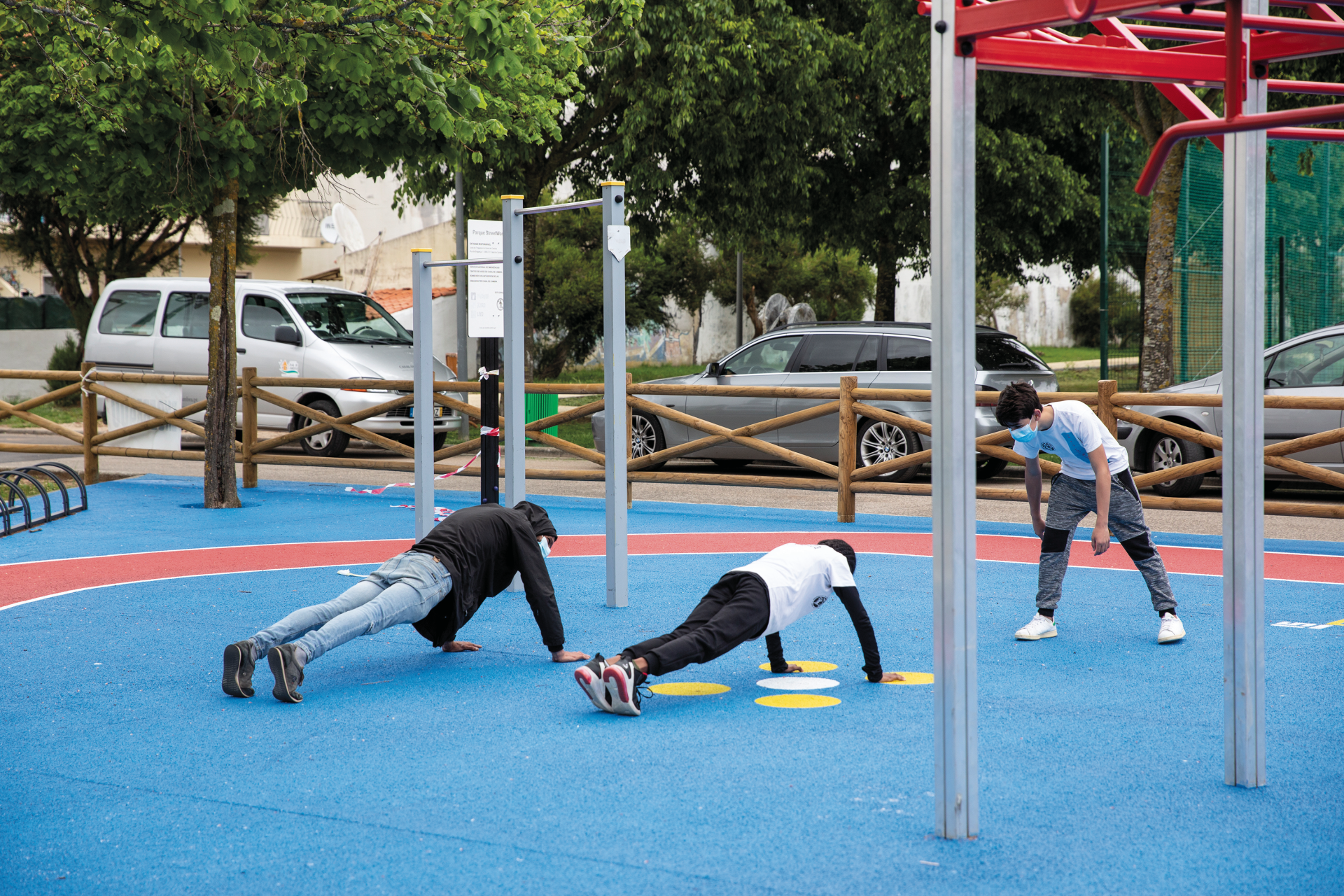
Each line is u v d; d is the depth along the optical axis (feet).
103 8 23.29
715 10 56.24
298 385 45.65
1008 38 12.12
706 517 38.91
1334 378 38.22
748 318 134.62
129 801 13.78
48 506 37.40
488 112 39.70
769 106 60.18
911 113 63.46
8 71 38.14
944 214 11.81
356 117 38.09
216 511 40.40
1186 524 37.47
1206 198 52.90
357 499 43.60
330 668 20.10
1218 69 13.30
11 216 89.86
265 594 26.35
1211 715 16.87
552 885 11.34
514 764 14.94
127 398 48.03
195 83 35.50
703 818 13.02
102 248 98.37
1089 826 12.71
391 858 12.05
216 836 12.67
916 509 41.16
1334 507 30.73
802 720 16.76
